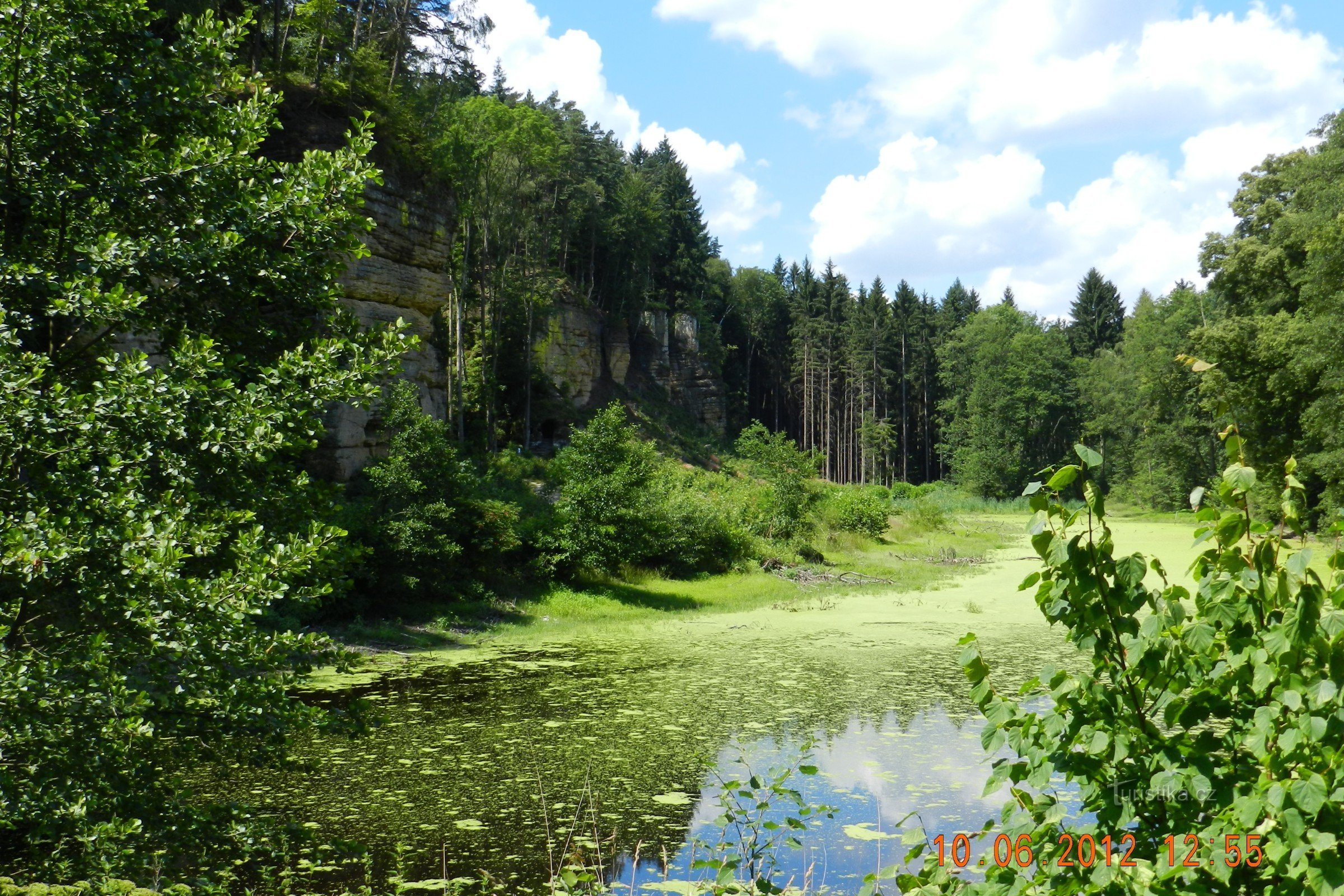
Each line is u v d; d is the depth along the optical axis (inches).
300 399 189.9
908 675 550.6
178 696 173.9
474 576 792.3
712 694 494.9
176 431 171.8
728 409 3100.4
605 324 2320.4
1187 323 2276.1
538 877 254.7
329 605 658.2
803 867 256.4
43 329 197.3
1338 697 82.8
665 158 3604.8
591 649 643.5
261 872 254.7
